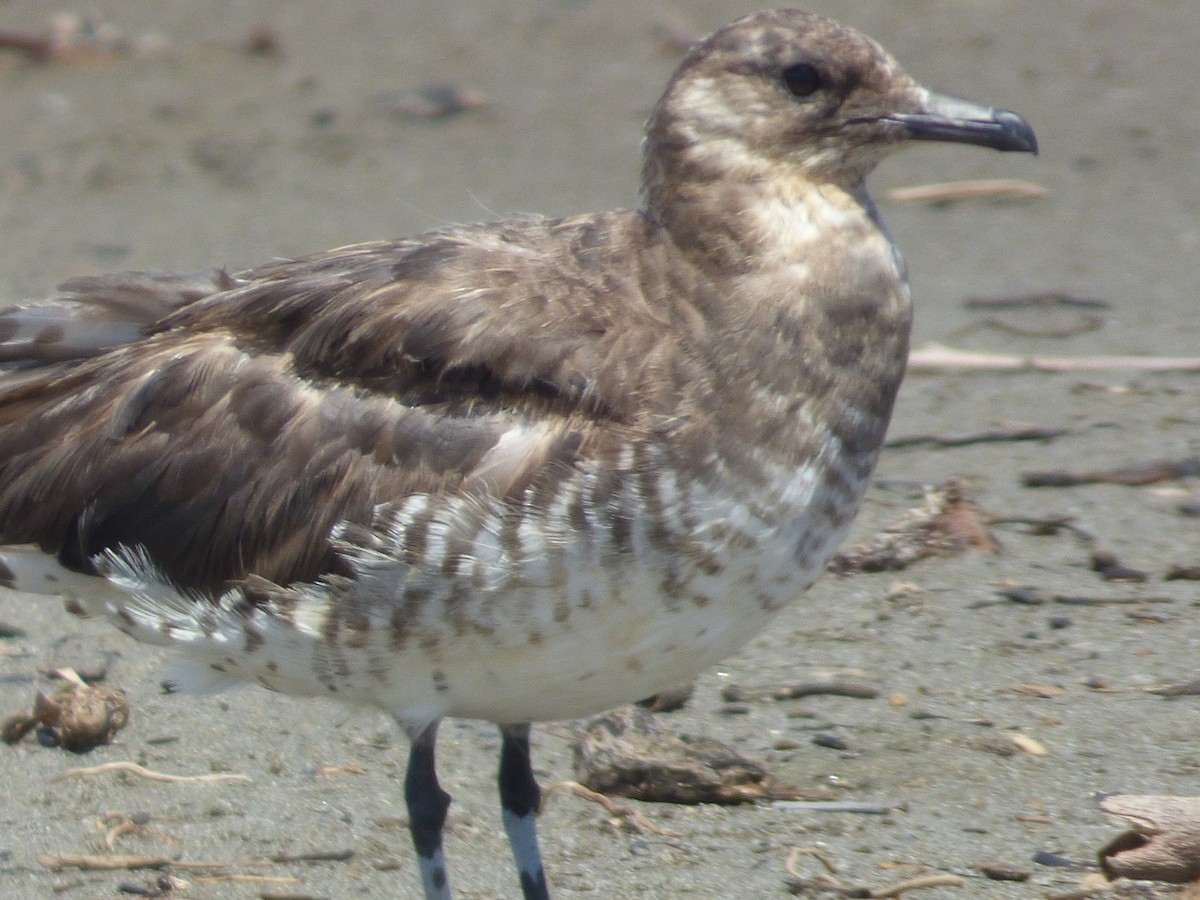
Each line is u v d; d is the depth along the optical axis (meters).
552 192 21.11
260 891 10.19
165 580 9.77
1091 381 16.23
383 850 10.58
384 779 11.28
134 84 24.77
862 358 9.57
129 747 11.62
